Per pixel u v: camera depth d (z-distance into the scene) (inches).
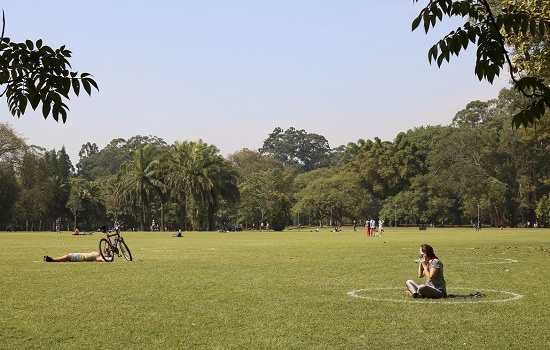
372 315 470.9
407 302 537.0
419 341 378.3
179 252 1352.1
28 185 4087.1
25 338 390.9
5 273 815.1
